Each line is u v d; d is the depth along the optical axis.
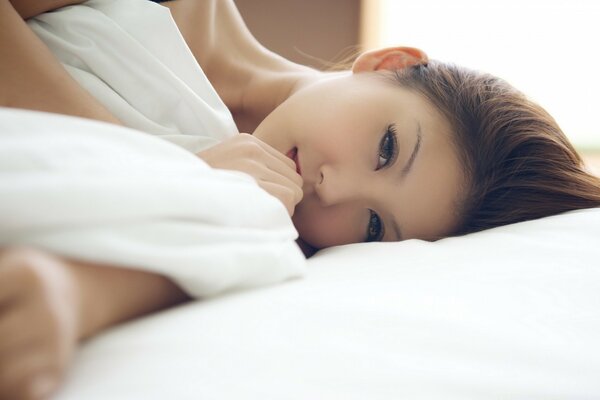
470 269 0.53
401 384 0.39
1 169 0.34
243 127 0.84
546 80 1.78
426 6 1.69
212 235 0.42
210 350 0.38
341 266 0.54
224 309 0.42
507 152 0.69
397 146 0.66
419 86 0.69
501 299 0.49
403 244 0.60
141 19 0.67
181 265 0.40
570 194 0.70
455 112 0.68
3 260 0.28
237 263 0.44
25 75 0.58
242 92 0.82
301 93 0.70
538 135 0.70
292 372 0.38
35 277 0.28
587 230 0.62
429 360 0.42
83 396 0.32
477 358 0.43
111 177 0.37
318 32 1.27
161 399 0.33
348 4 1.29
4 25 0.59
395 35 1.66
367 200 0.66
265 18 1.25
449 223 0.68
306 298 0.45
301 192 0.62
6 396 0.28
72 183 0.34
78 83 0.62
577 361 0.44
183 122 0.66
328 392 0.37
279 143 0.68
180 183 0.41
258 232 0.46
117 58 0.65
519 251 0.57
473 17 1.71
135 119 0.64
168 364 0.36
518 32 1.74
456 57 1.73
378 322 0.43
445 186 0.67
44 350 0.29
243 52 0.84
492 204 0.69
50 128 0.40
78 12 0.66
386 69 0.72
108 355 0.36
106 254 0.36
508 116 0.70
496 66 1.74
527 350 0.44
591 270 0.54
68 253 0.34
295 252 0.49
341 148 0.66
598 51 1.77
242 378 0.36
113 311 0.39
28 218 0.32
